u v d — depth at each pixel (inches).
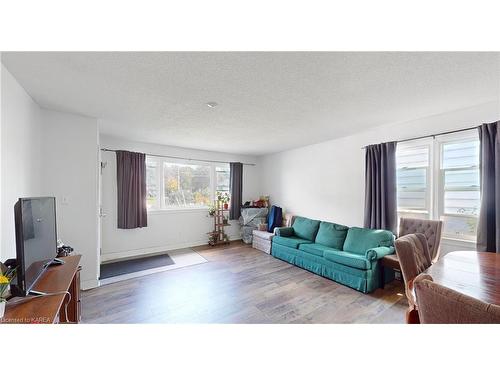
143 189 170.6
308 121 121.2
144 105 97.6
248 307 94.5
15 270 49.3
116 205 163.9
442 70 69.5
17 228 47.4
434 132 114.4
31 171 90.3
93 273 113.3
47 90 83.0
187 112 106.6
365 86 80.1
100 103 95.5
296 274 133.3
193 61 64.1
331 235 143.4
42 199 61.0
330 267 125.0
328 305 96.3
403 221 120.9
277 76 72.8
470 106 100.7
